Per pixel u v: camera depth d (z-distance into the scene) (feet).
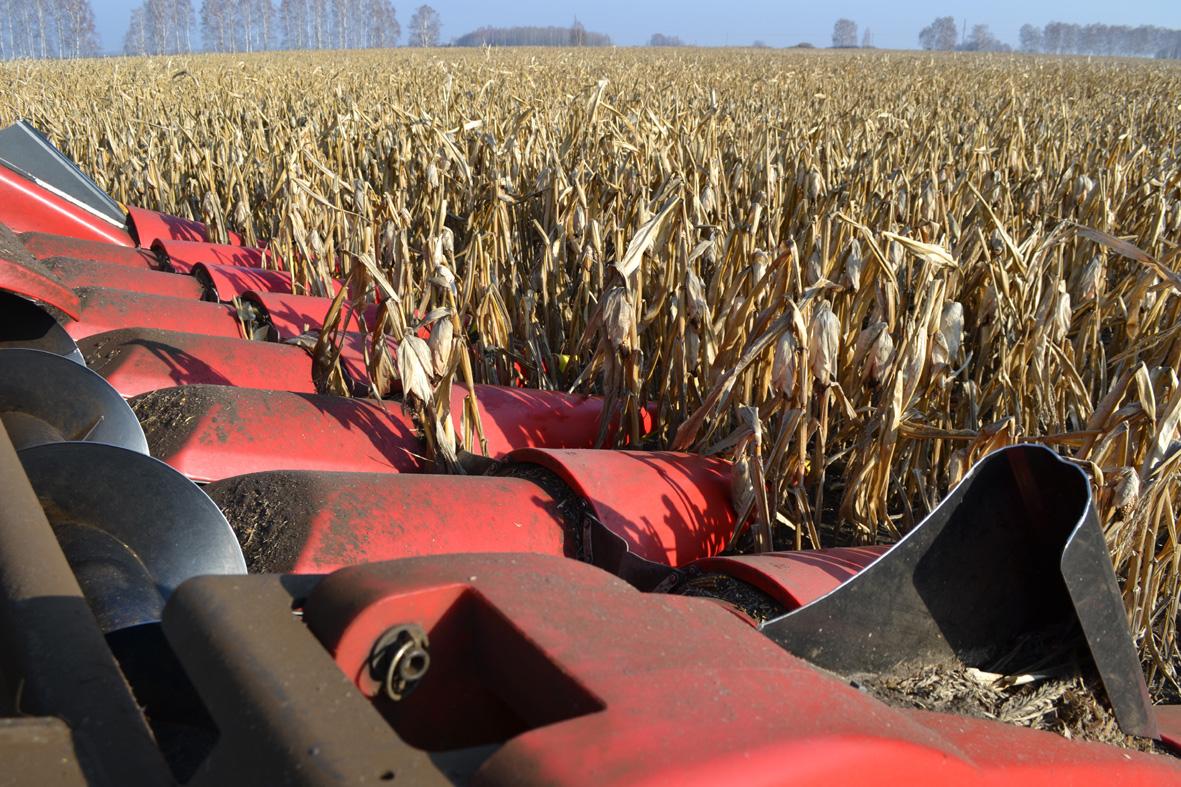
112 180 28.40
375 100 41.32
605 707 3.00
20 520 4.31
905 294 11.75
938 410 11.03
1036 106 56.18
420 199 18.04
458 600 3.56
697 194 14.67
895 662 5.85
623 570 7.20
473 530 7.08
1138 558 8.60
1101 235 9.86
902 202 14.92
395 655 3.27
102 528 5.66
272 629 3.19
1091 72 104.88
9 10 555.28
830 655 5.55
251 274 14.83
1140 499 8.21
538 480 7.98
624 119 21.83
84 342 10.75
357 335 12.09
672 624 3.70
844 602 5.52
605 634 3.46
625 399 10.59
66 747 2.87
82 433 7.45
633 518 7.67
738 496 8.50
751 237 11.96
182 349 10.52
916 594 5.80
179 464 8.12
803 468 9.21
